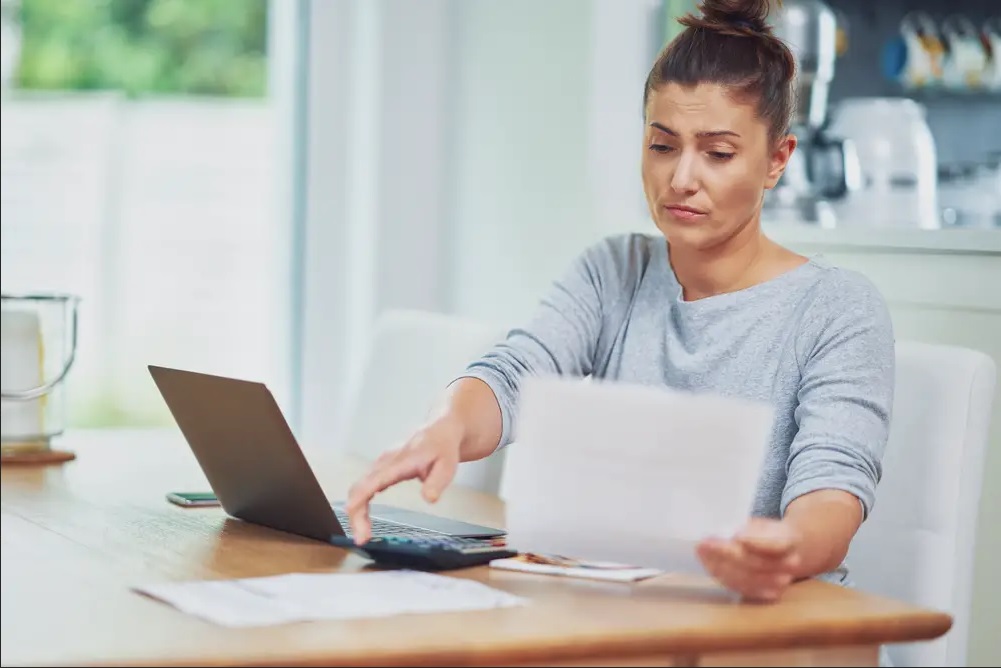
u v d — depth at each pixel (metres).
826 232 2.23
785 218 2.40
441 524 1.57
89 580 1.25
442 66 3.42
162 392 1.57
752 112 1.49
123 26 3.45
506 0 3.16
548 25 2.99
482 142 3.28
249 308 3.56
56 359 2.14
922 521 1.59
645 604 1.16
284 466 1.43
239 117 3.54
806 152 2.38
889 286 2.11
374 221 3.40
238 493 1.55
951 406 1.58
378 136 3.39
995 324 1.92
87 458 2.16
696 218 1.52
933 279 2.03
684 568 1.19
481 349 2.24
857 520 1.32
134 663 0.97
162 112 3.50
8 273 3.36
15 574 1.28
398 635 1.04
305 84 3.47
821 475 1.34
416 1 3.38
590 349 1.73
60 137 3.40
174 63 3.49
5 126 3.34
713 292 1.62
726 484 1.17
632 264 1.73
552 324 1.71
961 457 1.58
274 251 3.54
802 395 1.49
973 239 1.95
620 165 2.77
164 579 1.26
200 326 3.54
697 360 1.60
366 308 3.43
